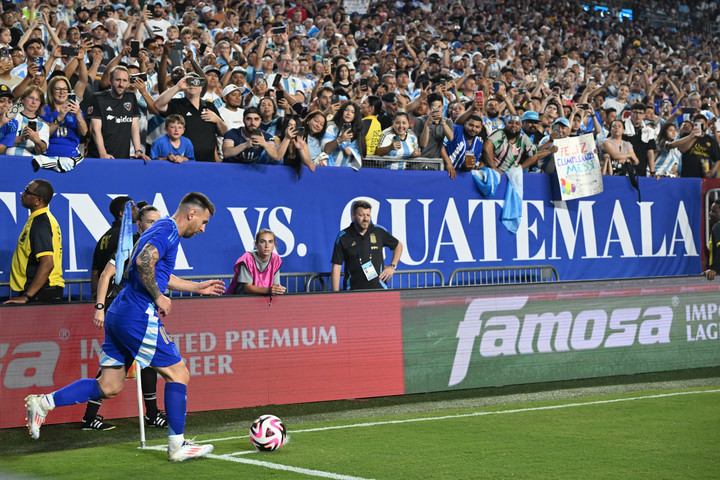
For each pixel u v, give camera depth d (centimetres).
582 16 3384
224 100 1371
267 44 1870
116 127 1196
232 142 1264
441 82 1797
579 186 1557
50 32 1527
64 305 903
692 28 3781
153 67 1491
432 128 1466
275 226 1268
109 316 747
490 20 2966
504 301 1119
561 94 2061
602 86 2216
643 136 1747
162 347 742
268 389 991
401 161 1417
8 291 1065
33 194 982
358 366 1037
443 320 1084
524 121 1555
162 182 1184
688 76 2858
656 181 1683
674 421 888
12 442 824
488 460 718
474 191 1457
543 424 877
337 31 2320
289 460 727
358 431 853
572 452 747
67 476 681
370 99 1473
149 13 1627
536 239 1526
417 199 1395
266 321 991
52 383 895
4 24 1602
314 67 1880
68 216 1118
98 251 983
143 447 792
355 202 1180
